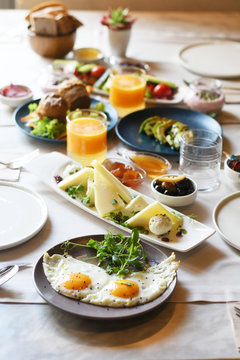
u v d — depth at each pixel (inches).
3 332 44.4
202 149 57.9
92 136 58.3
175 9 109.0
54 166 57.9
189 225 51.8
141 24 89.9
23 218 52.5
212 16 95.1
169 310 46.1
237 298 47.0
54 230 52.0
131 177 56.8
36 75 75.0
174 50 82.9
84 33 86.8
